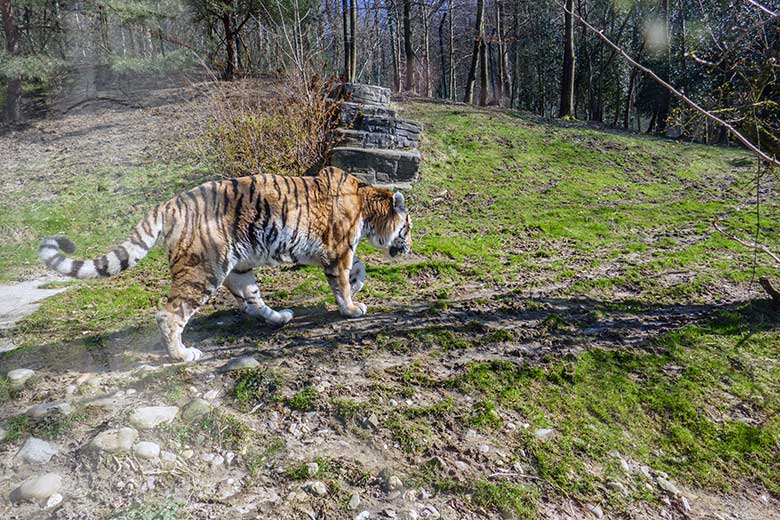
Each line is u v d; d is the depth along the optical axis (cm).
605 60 2745
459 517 298
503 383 426
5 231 828
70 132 1448
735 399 441
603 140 1520
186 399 377
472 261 730
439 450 347
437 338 489
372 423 361
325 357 448
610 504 329
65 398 377
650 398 429
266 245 450
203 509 285
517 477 335
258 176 455
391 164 1033
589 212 972
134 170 1089
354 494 304
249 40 1986
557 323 529
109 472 302
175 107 1587
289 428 355
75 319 532
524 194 1073
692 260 747
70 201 951
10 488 294
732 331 532
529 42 3162
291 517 285
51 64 1619
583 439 380
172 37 1889
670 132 2050
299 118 976
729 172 1352
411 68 2319
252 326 512
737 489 360
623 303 593
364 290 615
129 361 436
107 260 390
